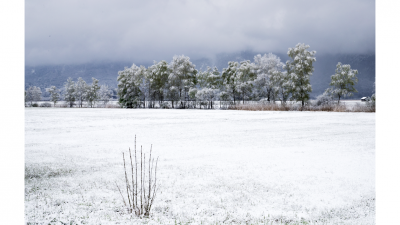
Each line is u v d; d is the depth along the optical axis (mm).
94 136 17922
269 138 16688
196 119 32219
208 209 5504
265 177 7910
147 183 7277
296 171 8641
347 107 50438
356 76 60312
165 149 12984
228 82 77188
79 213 5223
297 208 5605
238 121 29219
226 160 10383
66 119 32250
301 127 22969
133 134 18844
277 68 61438
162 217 5109
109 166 9383
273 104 56156
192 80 74562
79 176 8016
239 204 5785
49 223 4738
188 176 8008
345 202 5953
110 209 5465
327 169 8922
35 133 19453
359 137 16938
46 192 6477
